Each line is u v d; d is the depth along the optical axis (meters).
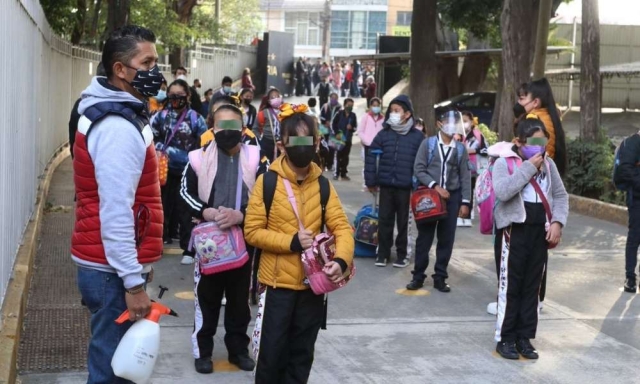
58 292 8.09
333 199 5.07
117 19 18.69
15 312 6.25
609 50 37.41
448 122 8.79
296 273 4.95
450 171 8.83
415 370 6.46
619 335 7.59
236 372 6.23
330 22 69.88
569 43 33.84
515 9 18.00
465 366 6.59
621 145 9.20
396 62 34.56
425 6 24.66
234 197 6.03
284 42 48.00
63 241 10.36
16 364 5.76
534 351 6.83
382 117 16.58
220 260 5.89
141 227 3.98
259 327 5.02
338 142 18.70
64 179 15.29
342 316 7.88
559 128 7.55
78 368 6.06
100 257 3.93
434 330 7.54
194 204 6.04
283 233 4.98
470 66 32.03
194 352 6.21
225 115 6.02
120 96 3.93
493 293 8.94
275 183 5.02
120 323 3.98
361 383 6.14
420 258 8.89
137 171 3.88
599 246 11.99
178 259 9.82
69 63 18.00
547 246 6.78
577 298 8.91
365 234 10.36
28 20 8.99
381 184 9.78
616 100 37.16
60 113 16.97
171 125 9.88
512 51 18.06
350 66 49.41
